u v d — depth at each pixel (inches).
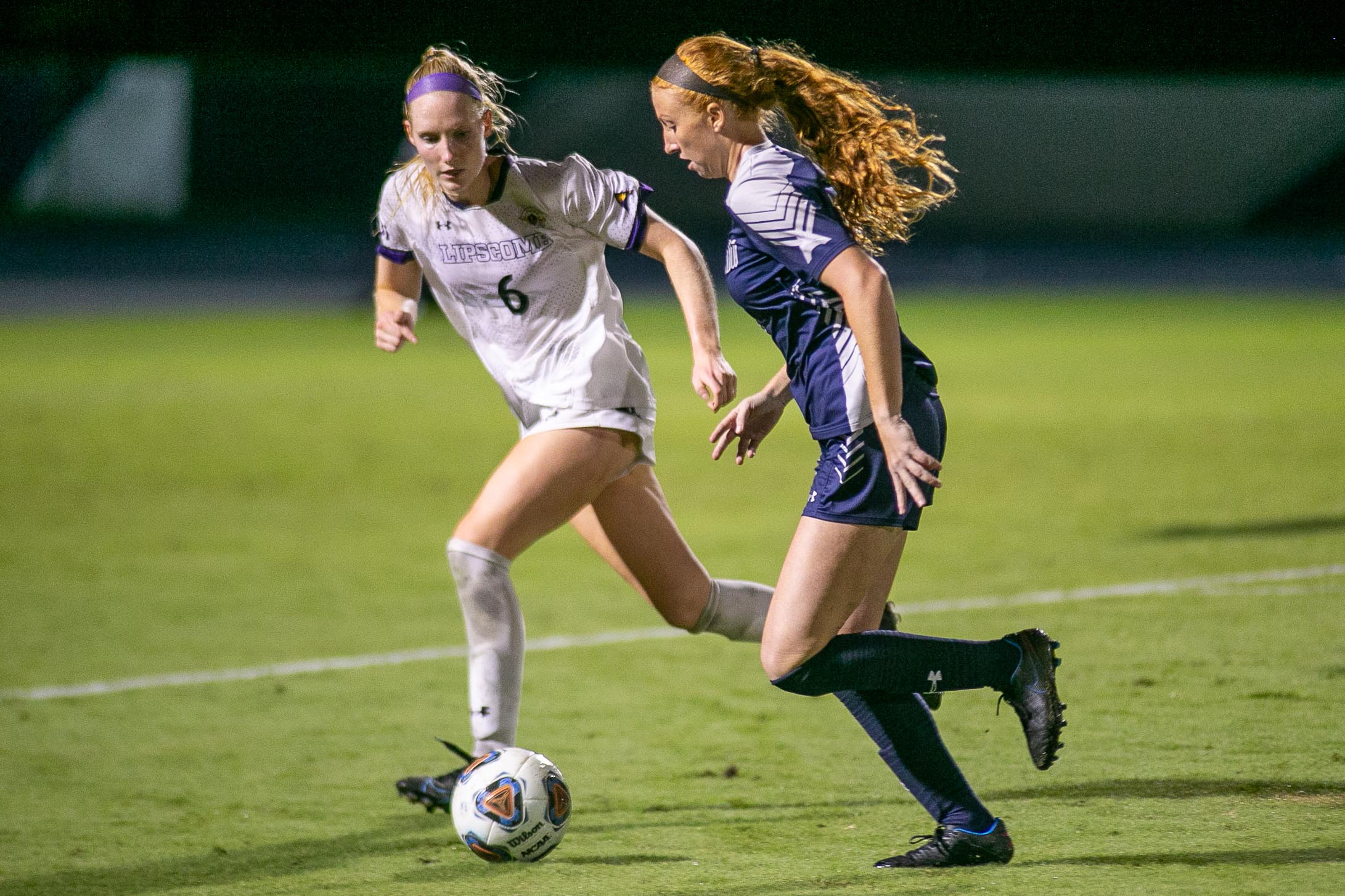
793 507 1393.9
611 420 596.1
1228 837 508.1
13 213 4813.0
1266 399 2027.6
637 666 869.2
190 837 588.7
